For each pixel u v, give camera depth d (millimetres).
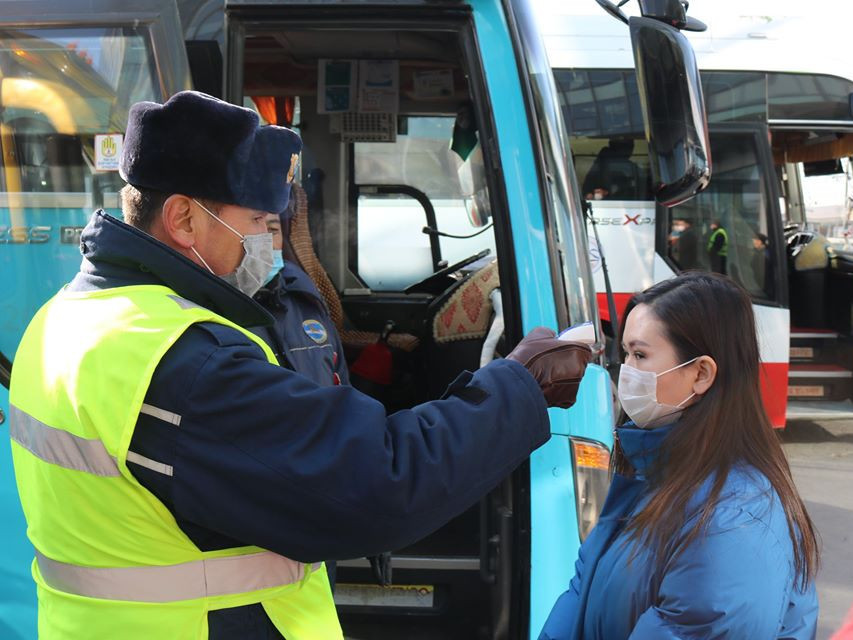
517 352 1461
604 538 1532
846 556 4535
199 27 2430
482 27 2418
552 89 2529
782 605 1246
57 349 1271
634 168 6359
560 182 2496
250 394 1190
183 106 1273
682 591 1262
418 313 4156
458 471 1269
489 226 4184
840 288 7070
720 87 6438
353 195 4355
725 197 6387
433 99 3830
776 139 7855
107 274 1307
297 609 1371
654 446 1440
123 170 1329
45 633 1315
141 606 1246
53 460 1233
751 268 6324
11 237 2432
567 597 1663
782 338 6234
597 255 5340
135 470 1194
